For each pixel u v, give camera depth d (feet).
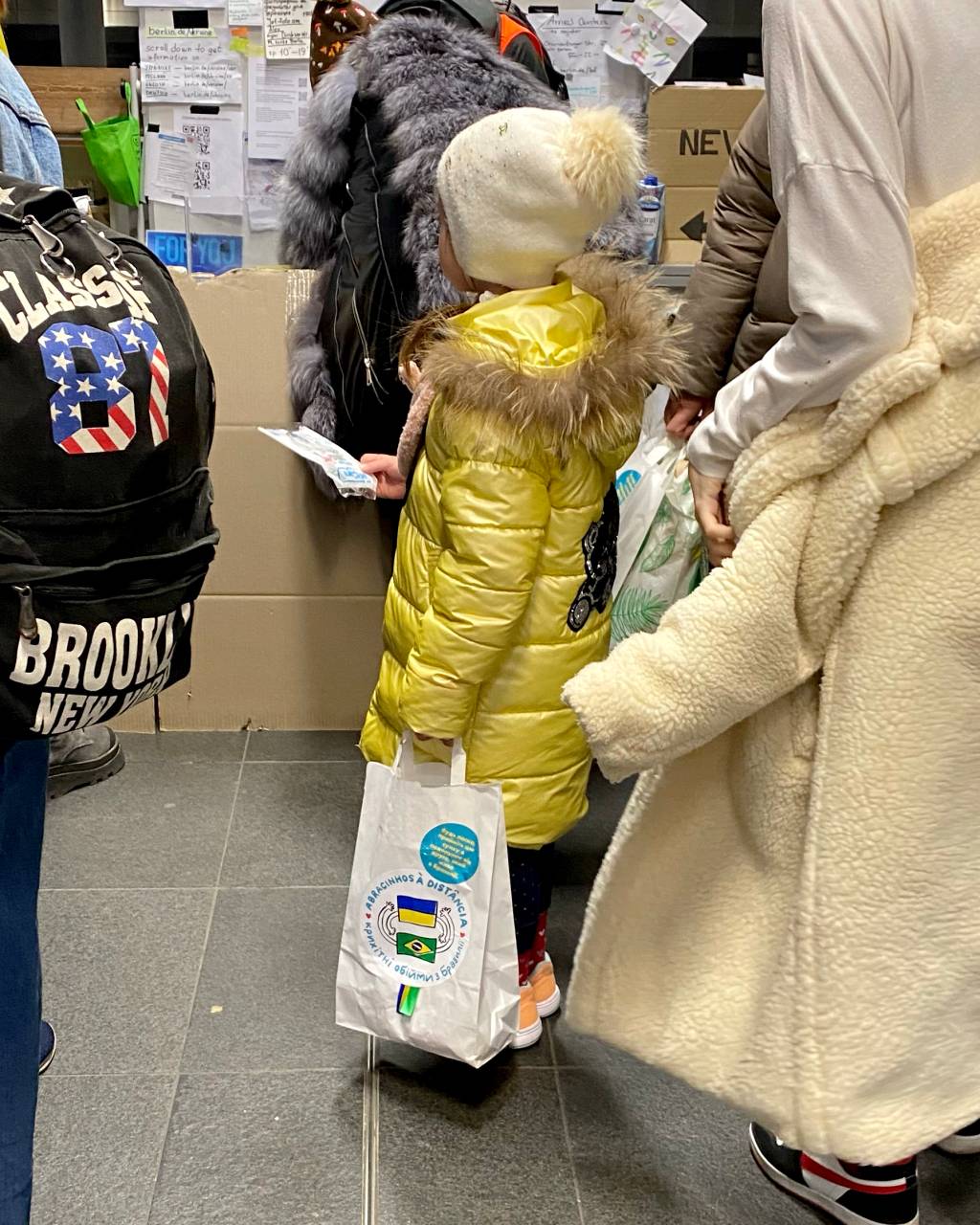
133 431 2.97
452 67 6.13
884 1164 3.66
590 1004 4.18
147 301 3.12
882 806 3.40
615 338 4.40
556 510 4.48
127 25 9.64
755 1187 4.54
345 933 4.84
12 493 2.83
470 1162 4.62
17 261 2.89
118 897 6.18
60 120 9.69
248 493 7.64
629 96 9.36
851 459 3.32
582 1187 4.52
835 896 3.49
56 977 5.56
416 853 4.66
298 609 7.90
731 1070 3.86
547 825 4.89
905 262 3.11
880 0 2.99
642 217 7.06
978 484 3.19
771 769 3.70
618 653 3.61
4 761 3.37
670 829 3.99
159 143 9.70
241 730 8.13
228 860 6.55
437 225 6.15
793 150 3.11
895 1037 3.57
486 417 4.18
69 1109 4.79
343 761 7.72
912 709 3.34
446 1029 4.64
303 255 7.19
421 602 4.69
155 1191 4.42
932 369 3.12
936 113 3.07
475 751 4.76
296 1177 4.51
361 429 6.94
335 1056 5.15
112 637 3.06
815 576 3.42
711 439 3.71
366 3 8.85
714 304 5.06
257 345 7.37
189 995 5.48
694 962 4.00
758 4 9.62
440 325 4.59
